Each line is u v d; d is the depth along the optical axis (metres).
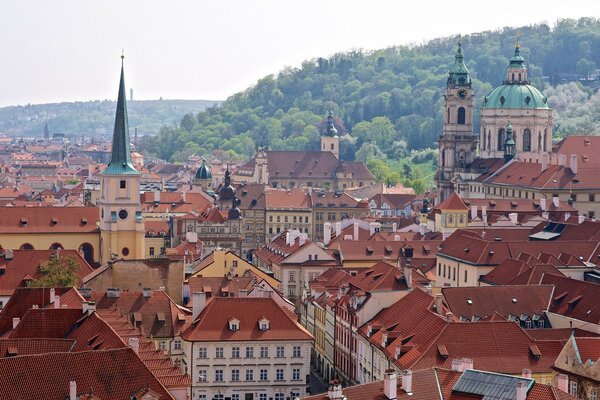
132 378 196.75
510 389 194.62
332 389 196.75
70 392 188.12
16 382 189.25
